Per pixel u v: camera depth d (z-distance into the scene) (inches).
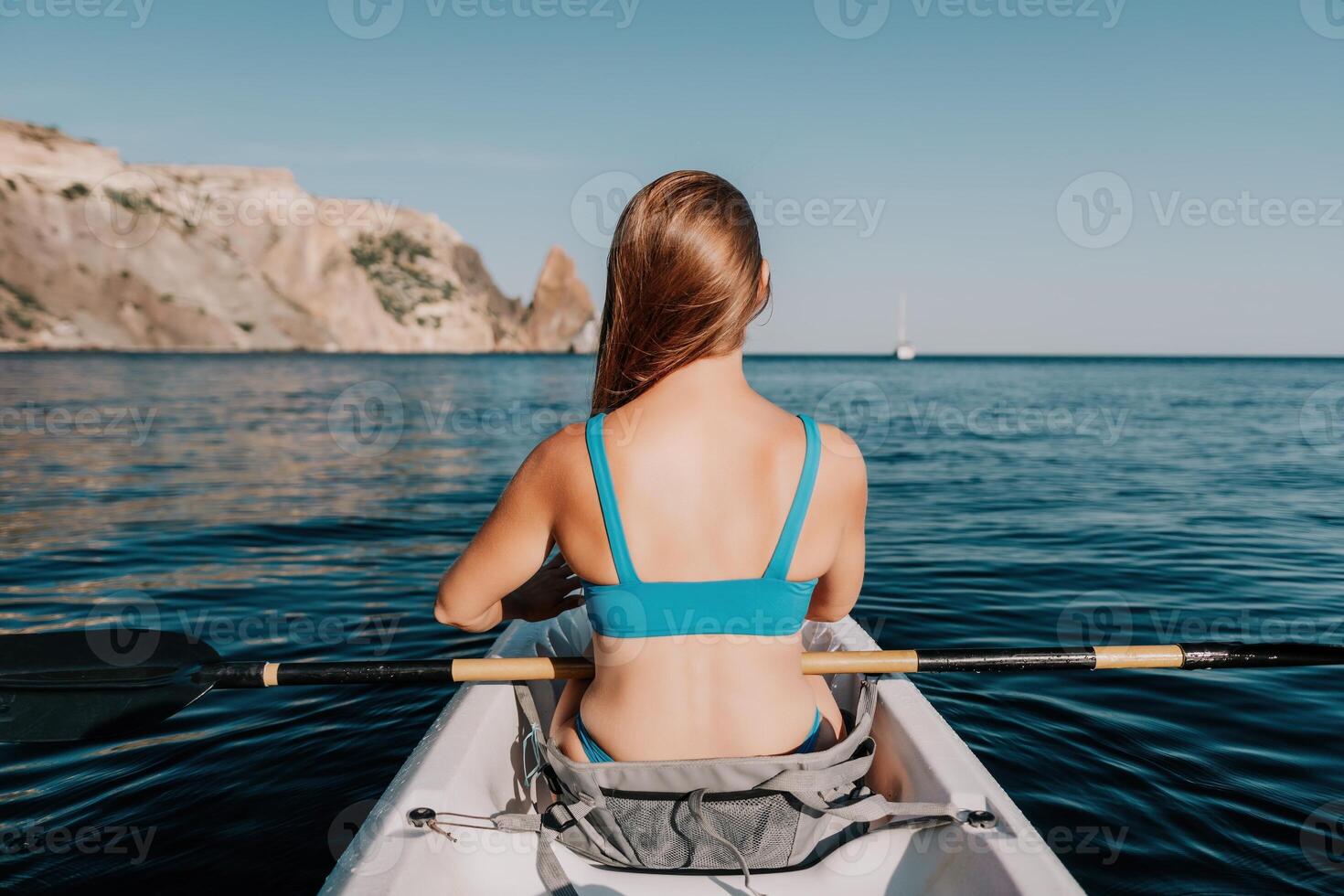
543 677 63.1
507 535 46.3
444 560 219.3
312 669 70.0
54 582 194.1
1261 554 225.1
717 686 46.2
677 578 43.9
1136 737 104.8
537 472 44.6
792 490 43.3
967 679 126.1
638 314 44.6
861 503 46.3
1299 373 2504.9
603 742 48.0
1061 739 104.0
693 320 43.0
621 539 43.1
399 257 5191.9
